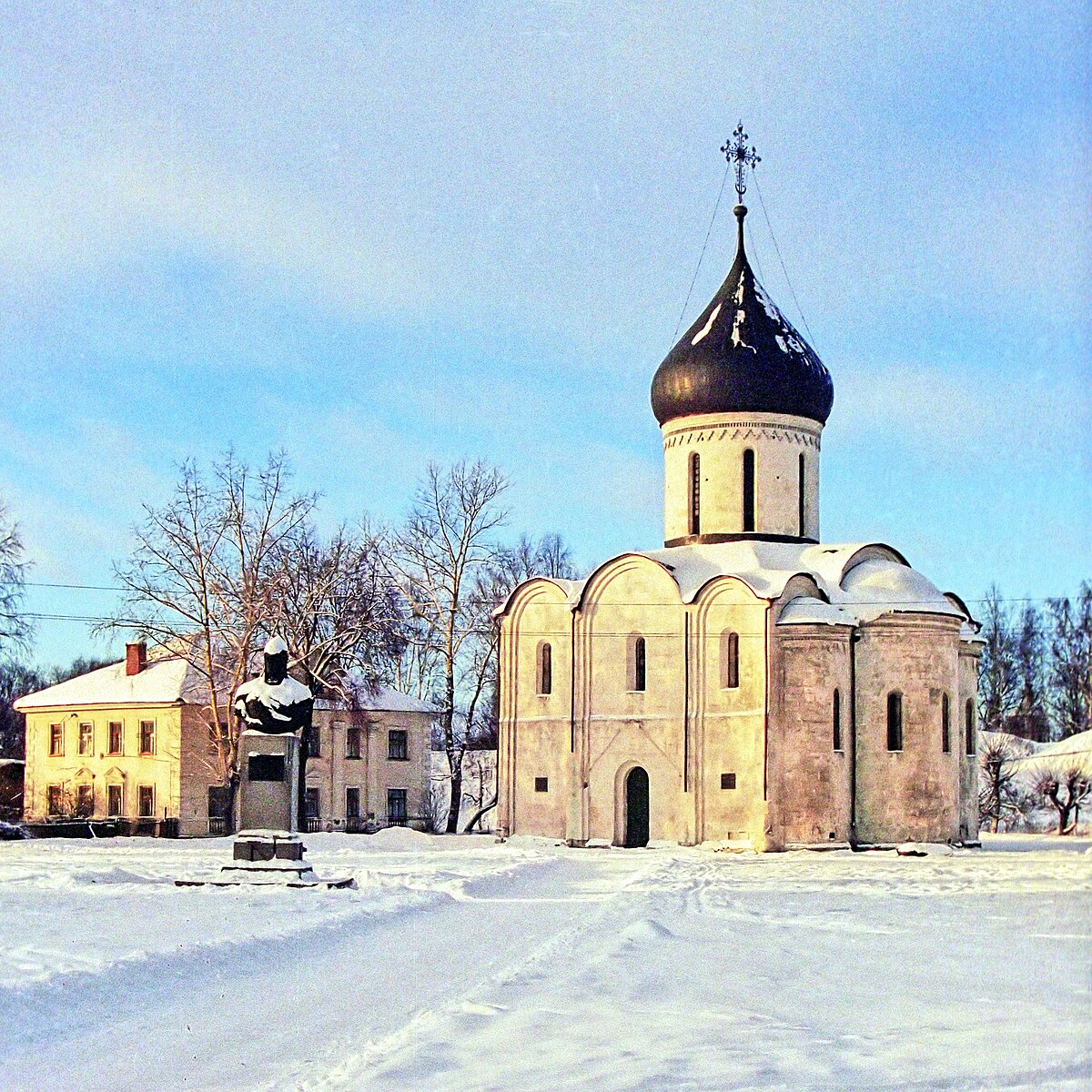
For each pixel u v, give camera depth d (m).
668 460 65.25
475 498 77.06
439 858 52.00
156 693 81.25
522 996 20.47
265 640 70.25
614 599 62.06
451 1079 15.34
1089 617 102.44
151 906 32.84
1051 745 88.19
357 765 85.94
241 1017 19.50
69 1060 17.00
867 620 58.91
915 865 48.44
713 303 65.62
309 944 26.69
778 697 57.88
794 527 63.81
